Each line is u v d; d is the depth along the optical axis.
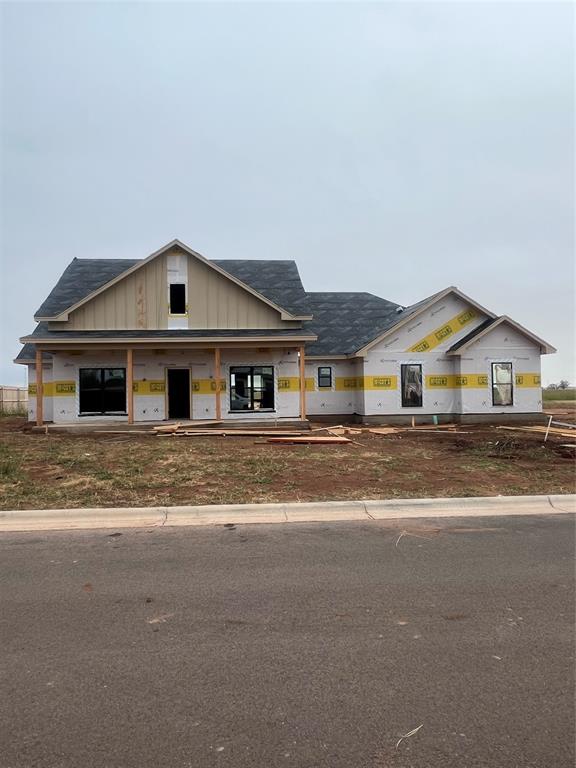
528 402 22.00
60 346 18.39
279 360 20.89
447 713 2.94
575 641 3.77
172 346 18.69
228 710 2.97
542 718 2.90
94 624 4.05
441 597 4.53
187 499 7.91
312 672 3.36
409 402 21.83
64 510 7.24
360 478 9.48
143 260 19.50
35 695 3.12
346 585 4.80
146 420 20.11
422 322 21.98
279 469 10.16
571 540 6.16
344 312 25.66
